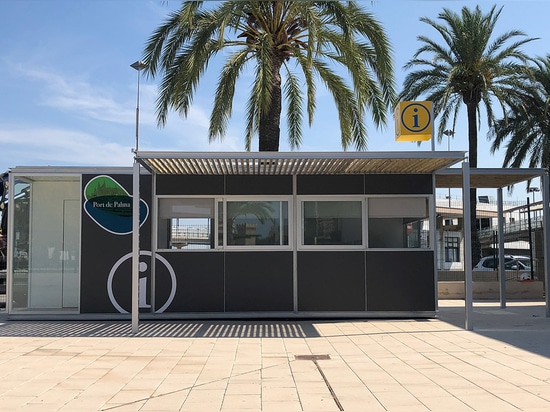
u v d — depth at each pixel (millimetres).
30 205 14828
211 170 14023
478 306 18438
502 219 18016
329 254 14445
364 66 16344
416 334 12117
